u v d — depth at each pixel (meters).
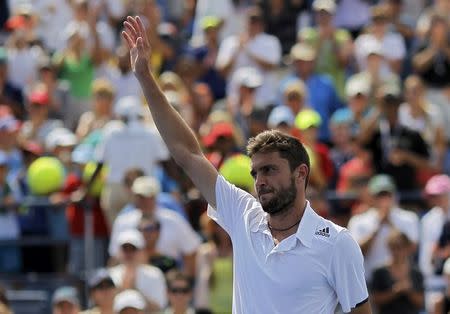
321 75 39.69
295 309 13.84
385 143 34.59
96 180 32.56
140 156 32.69
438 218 31.03
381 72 40.03
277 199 13.91
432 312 29.20
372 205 31.39
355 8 43.47
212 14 43.72
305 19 43.44
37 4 44.16
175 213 30.52
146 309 28.53
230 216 14.56
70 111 40.38
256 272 14.00
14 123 35.25
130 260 28.77
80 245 32.41
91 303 29.45
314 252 13.86
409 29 42.69
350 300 13.98
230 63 40.44
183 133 14.92
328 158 34.03
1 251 33.16
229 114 36.44
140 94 39.69
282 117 34.16
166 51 42.25
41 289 32.44
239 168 31.67
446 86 39.28
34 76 41.34
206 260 29.11
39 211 32.97
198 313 28.94
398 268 28.91
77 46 40.88
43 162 33.31
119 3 44.47
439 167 35.62
